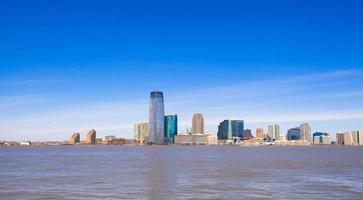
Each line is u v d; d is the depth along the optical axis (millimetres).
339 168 92125
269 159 143750
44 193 48406
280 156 178500
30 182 60469
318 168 91812
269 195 47281
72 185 56531
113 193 48469
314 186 55594
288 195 47188
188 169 88125
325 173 77250
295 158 153750
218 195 47219
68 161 128375
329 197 45688
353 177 68562
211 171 82250
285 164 109125
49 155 194000
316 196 46406
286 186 55656
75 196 46062
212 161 126938
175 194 47875
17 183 59188
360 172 79750
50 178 66812
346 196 46406
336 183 59250
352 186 55531
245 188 53438
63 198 44688
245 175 72312
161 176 70188
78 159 144625
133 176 70375
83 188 53062
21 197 45406
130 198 44844
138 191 50312
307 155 193500
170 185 56469
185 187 54406
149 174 74688
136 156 175750
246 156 176500
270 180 63656
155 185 56500
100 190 51062
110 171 82312
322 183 59281
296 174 74750
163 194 47781
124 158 152875
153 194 47750
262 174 74812
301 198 45031
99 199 43906
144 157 163125
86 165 104812
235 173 76625
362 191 50406
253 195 47250
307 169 88188
